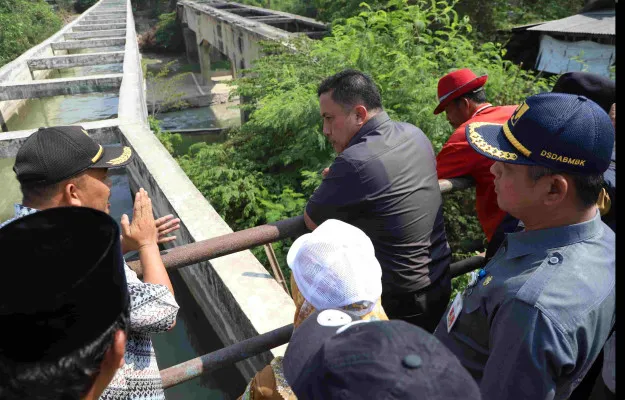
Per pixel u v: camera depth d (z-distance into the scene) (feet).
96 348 2.56
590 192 3.61
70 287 2.43
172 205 13.17
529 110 3.73
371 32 20.65
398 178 5.74
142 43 106.73
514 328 3.47
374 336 2.42
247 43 45.03
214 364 6.37
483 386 3.64
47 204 4.50
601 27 28.66
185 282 13.93
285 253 16.65
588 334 3.41
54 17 71.56
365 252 3.76
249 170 21.62
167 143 27.45
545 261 3.61
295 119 19.16
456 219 15.15
